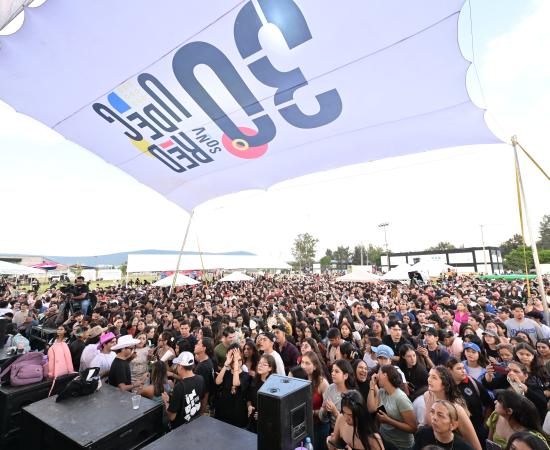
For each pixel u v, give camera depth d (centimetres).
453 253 5544
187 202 767
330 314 871
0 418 337
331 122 452
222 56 362
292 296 1480
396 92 378
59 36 342
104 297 1533
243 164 597
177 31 334
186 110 452
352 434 268
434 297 1202
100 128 496
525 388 332
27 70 385
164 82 405
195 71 386
